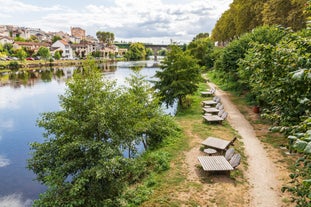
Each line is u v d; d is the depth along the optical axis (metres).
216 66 31.30
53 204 7.34
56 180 7.66
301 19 23.72
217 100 21.28
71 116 8.65
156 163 10.91
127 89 14.55
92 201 7.84
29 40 118.12
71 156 8.27
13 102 29.70
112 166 7.43
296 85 3.49
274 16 27.50
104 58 120.44
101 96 8.96
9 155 15.20
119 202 7.94
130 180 9.77
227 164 9.45
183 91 20.33
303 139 2.24
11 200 10.70
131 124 9.56
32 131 19.62
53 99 31.34
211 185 8.89
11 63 69.00
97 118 8.02
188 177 9.59
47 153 8.75
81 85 8.78
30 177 12.62
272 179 9.09
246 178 9.27
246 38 23.94
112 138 8.31
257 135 13.82
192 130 15.24
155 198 8.33
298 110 3.88
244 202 7.81
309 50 3.54
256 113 18.16
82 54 119.81
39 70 69.38
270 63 4.04
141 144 15.39
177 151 12.24
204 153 11.80
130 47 130.88
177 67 20.67
